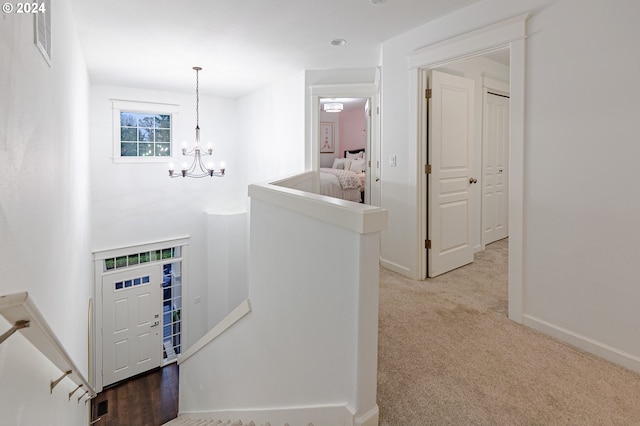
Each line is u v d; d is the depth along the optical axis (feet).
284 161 18.02
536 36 7.59
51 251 5.99
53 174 6.35
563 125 7.20
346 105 27.50
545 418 5.13
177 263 21.79
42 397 4.57
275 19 10.25
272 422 6.66
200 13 9.88
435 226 11.35
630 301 6.41
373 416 4.75
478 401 5.48
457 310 8.76
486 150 15.16
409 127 11.07
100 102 18.69
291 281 6.07
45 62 5.66
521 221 7.95
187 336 22.03
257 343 7.32
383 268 12.35
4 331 3.18
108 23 10.52
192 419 10.38
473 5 9.02
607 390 5.75
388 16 9.91
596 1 6.66
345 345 4.81
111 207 19.22
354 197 23.26
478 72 14.33
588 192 6.89
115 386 19.44
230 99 22.85
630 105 6.31
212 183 22.47
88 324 13.14
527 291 7.93
